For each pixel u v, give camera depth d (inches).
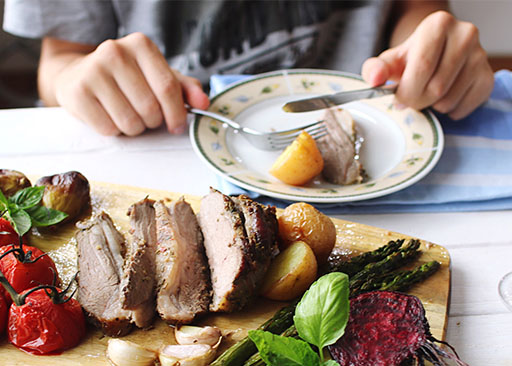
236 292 19.8
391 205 24.2
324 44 38.1
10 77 52.2
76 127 28.2
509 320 20.2
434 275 21.3
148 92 27.0
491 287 21.2
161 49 37.0
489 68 28.8
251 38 36.5
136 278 20.2
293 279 20.1
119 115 26.9
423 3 38.5
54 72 34.6
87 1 35.4
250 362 18.3
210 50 36.4
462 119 28.3
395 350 17.8
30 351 19.0
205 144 25.8
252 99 28.6
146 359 18.8
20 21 35.2
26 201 21.8
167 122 27.5
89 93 26.9
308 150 24.0
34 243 22.4
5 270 20.1
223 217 21.3
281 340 17.0
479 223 23.6
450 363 19.0
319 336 17.5
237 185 24.2
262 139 26.0
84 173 25.7
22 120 28.5
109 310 19.8
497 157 26.2
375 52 38.2
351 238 22.7
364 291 20.3
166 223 21.8
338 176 24.7
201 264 21.5
